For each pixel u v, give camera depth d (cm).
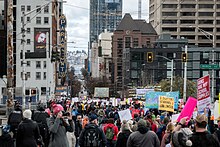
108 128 2177
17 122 2006
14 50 13775
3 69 10056
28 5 13925
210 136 1104
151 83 13338
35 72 13675
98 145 1680
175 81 10075
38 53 6775
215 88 14150
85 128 1691
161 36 17975
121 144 1739
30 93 5341
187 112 1734
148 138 1395
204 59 14575
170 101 2992
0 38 10069
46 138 1981
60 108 1581
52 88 14062
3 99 8475
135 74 15888
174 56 15275
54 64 15488
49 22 13812
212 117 2333
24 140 1570
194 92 9962
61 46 17450
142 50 15825
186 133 1194
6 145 1664
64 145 1573
